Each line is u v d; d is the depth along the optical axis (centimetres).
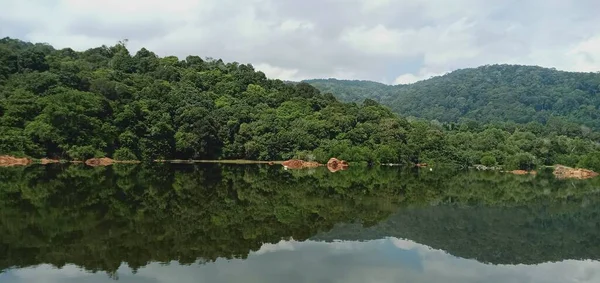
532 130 16950
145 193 4500
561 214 4044
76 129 9031
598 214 4081
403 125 13162
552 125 18450
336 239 2784
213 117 11275
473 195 5334
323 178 7206
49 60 12244
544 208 4400
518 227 3384
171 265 2144
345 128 12131
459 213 3916
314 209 3888
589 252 2677
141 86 12056
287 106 13300
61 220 3062
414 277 2089
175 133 10662
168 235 2734
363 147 11669
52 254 2278
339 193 5062
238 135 11406
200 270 2080
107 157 9400
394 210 3962
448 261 2375
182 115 10869
